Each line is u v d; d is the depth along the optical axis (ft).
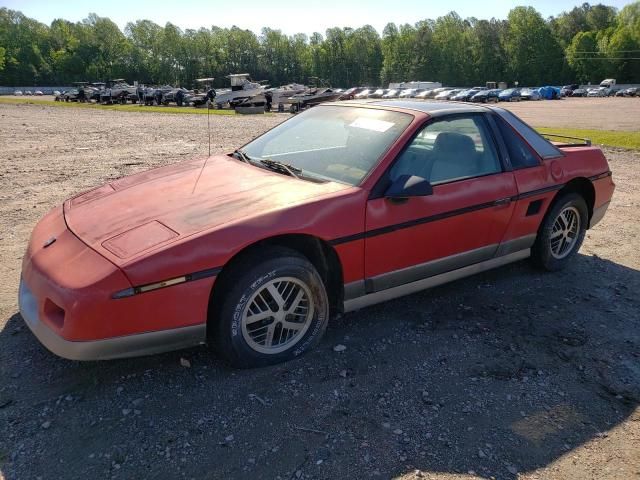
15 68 351.46
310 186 10.24
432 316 11.94
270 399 8.72
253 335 9.45
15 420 8.04
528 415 8.59
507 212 12.51
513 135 13.05
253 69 383.45
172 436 7.79
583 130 55.36
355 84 392.06
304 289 9.64
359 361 9.97
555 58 339.98
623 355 10.55
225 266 8.91
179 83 375.86
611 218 20.53
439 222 11.16
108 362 9.64
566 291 13.55
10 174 28.22
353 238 9.93
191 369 9.50
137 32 385.29
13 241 16.35
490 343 10.82
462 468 7.37
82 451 7.46
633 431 8.30
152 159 34.88
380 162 10.52
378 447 7.71
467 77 357.61
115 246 8.51
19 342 10.27
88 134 53.36
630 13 370.53
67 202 11.31
